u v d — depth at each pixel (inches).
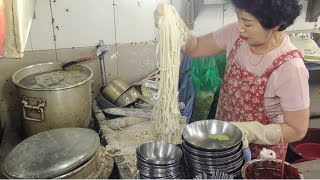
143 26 96.0
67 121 72.2
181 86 94.4
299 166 81.0
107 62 97.0
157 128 65.9
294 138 60.7
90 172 55.1
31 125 72.7
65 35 90.7
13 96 91.3
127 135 76.8
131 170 62.2
